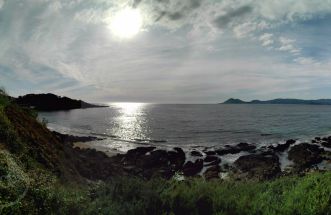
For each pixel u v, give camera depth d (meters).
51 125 97.12
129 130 84.75
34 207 7.77
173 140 64.19
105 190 9.05
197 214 7.91
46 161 14.49
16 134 13.78
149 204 8.09
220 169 35.19
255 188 9.40
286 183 9.92
